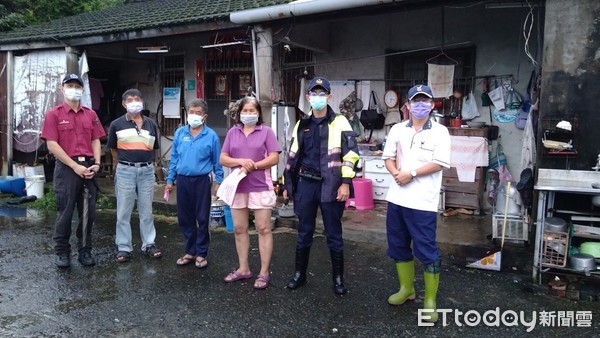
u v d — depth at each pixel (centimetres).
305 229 415
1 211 745
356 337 338
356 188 694
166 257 511
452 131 672
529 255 468
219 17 654
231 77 912
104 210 756
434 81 686
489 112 682
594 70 439
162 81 1009
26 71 903
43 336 335
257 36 635
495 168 672
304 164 407
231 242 568
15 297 400
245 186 419
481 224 597
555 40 452
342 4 550
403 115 734
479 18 680
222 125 930
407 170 369
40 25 1045
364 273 466
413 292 400
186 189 465
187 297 405
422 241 365
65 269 470
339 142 391
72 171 465
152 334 340
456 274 464
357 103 759
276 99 798
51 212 739
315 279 449
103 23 873
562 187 410
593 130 443
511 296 412
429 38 717
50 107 880
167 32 721
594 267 418
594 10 436
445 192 675
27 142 917
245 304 392
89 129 475
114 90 1086
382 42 749
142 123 497
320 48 760
